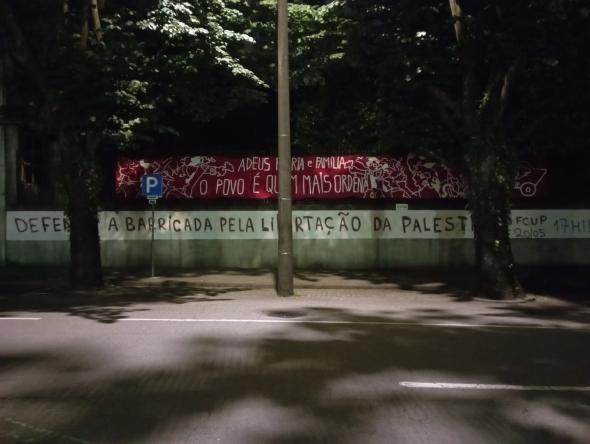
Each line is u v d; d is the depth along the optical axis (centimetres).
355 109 1859
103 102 1356
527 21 1287
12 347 813
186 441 497
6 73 1641
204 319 1045
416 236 1825
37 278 1606
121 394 618
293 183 1856
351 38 1544
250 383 659
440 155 1555
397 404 595
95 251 1464
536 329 983
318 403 596
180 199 1873
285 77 1413
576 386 659
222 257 1855
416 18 1427
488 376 696
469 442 499
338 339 889
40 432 518
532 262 1819
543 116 1402
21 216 1844
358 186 1844
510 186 1365
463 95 1389
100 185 1476
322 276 1680
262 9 1733
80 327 958
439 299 1346
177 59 1462
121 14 1440
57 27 1384
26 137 1922
